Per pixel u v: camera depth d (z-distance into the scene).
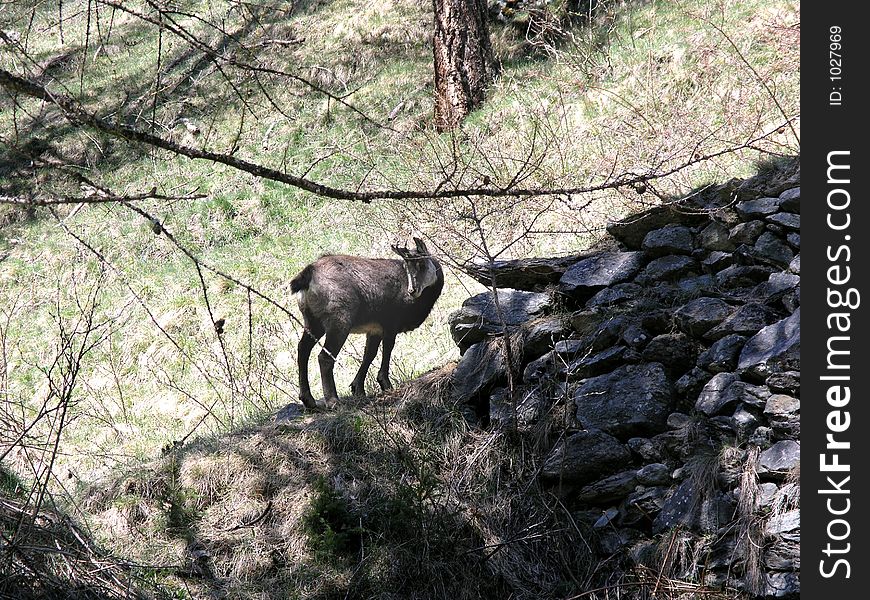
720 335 13.70
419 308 17.88
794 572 11.30
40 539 12.70
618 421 13.80
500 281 16.75
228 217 29.92
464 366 16.00
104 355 25.20
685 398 13.84
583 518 13.70
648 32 31.09
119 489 15.78
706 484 12.51
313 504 14.47
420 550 13.70
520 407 14.93
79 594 12.33
